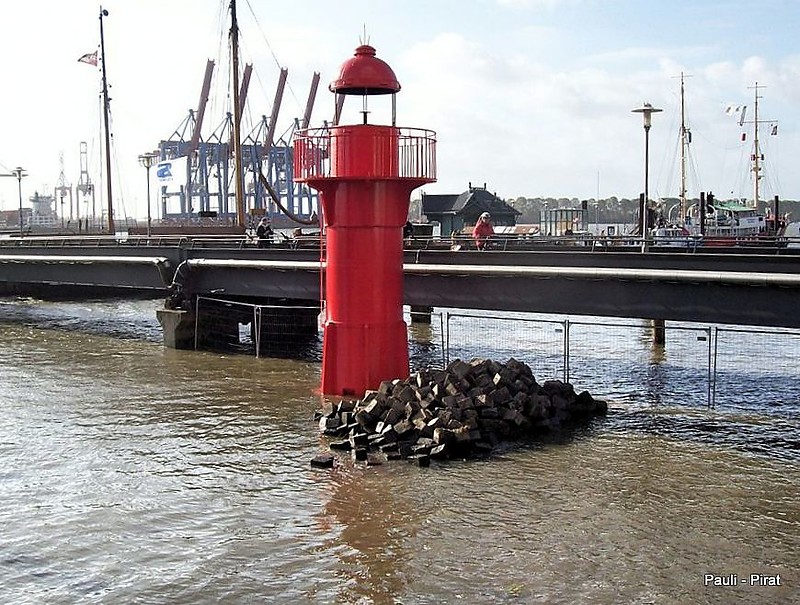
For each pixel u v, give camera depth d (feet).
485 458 49.65
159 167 372.99
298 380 73.31
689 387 68.08
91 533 39.19
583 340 92.22
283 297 90.33
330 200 62.49
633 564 35.40
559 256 84.28
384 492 44.06
